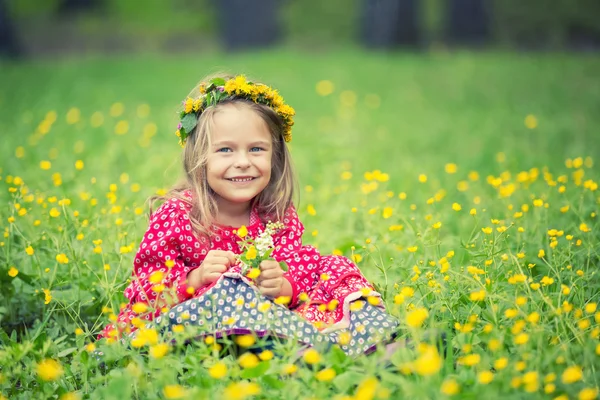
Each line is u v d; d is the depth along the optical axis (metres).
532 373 2.86
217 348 3.34
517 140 10.40
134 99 14.31
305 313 3.80
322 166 8.52
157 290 3.46
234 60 20.58
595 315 3.49
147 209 5.68
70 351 3.61
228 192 3.90
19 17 29.17
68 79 16.98
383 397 2.81
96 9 31.00
